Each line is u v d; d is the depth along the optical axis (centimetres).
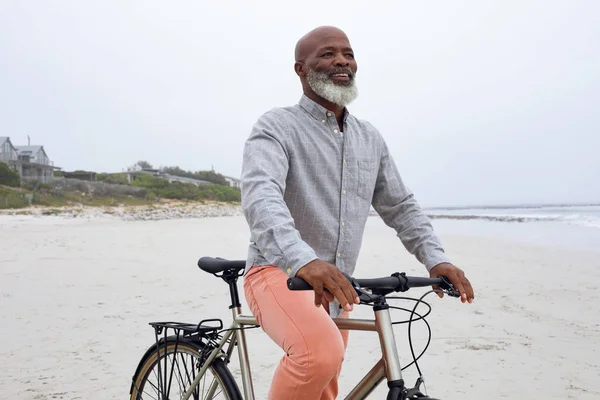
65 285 770
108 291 728
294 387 187
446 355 448
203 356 232
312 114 217
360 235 222
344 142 217
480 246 1413
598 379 389
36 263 989
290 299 193
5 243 1349
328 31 217
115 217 3450
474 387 377
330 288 156
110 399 357
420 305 648
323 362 183
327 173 212
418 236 227
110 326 541
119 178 6256
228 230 2147
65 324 549
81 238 1556
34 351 459
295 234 173
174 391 322
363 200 221
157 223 2709
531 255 1168
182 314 595
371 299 166
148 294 708
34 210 3466
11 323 553
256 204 183
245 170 200
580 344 476
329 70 213
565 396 359
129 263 1015
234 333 228
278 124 209
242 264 223
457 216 4394
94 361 434
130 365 424
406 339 499
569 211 5253
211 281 813
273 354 447
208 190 6384
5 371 410
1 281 795
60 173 6081
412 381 391
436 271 209
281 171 198
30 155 6788
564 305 636
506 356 443
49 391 370
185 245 1433
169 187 6056
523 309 617
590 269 930
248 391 218
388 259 1104
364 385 181
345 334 233
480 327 538
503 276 862
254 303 204
